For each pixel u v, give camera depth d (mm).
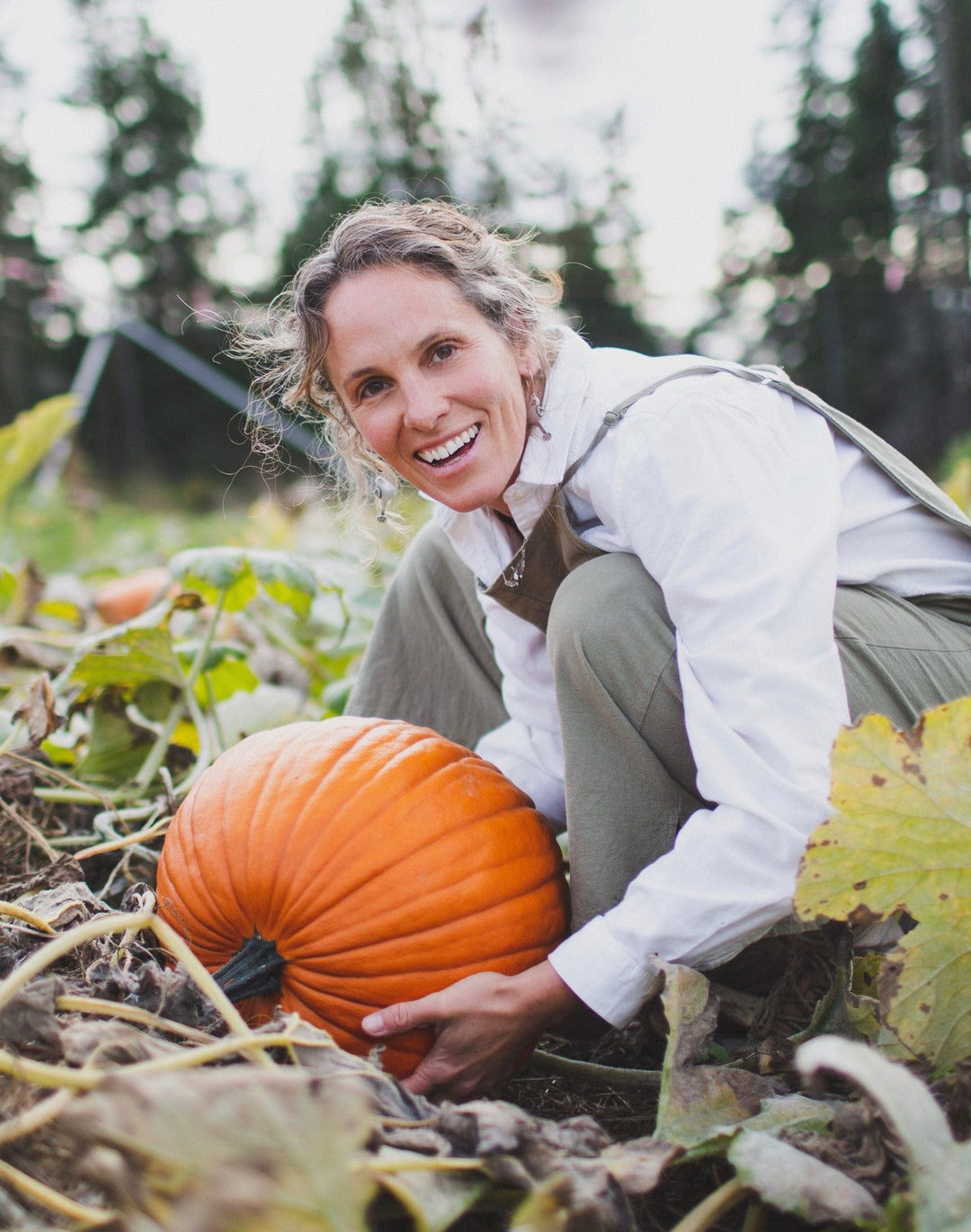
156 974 1211
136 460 27844
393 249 1524
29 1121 938
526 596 1777
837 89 32344
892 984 1207
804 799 1307
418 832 1435
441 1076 1370
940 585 1727
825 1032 1334
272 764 1515
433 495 1640
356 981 1395
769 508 1447
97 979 1222
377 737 1548
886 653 1588
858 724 1186
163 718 2393
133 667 2285
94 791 2086
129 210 31969
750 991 1581
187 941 1490
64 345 28781
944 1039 1207
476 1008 1354
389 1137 1017
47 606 3369
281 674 2912
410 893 1402
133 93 32500
